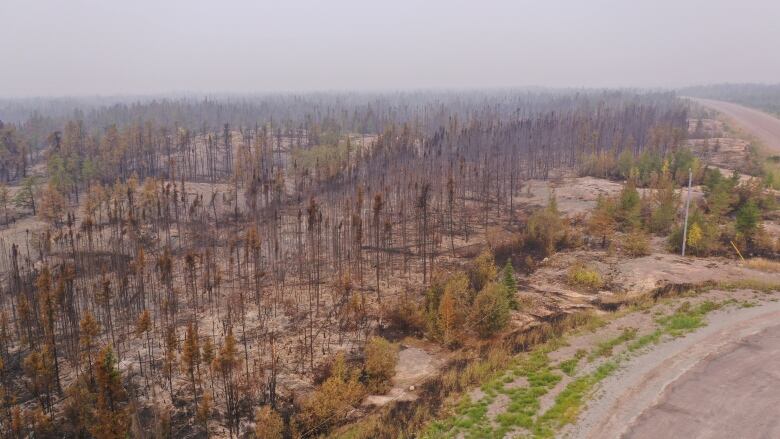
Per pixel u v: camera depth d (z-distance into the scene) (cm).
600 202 8944
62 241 8369
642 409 3338
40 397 4591
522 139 16888
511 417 3419
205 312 6519
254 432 4200
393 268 7925
